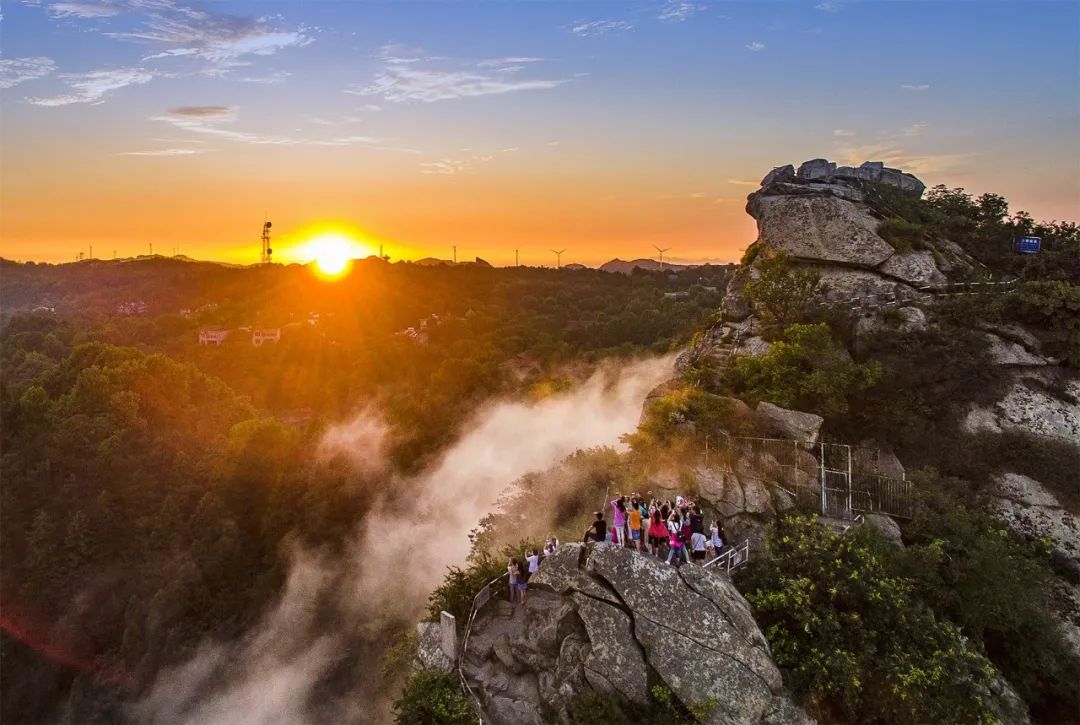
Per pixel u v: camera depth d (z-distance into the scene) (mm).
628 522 21250
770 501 23922
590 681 18469
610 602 19109
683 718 17500
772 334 35312
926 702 18078
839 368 29672
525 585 22156
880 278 36781
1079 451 27703
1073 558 25844
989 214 43188
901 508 24750
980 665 19656
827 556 20484
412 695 19422
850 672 17812
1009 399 29844
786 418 26859
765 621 19703
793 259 38906
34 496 58188
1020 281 34125
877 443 29359
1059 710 21922
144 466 61531
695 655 18031
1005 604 21578
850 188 41250
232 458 61375
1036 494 27188
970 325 31922
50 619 53562
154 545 56531
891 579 20156
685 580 18938
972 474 28266
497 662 20562
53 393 74250
